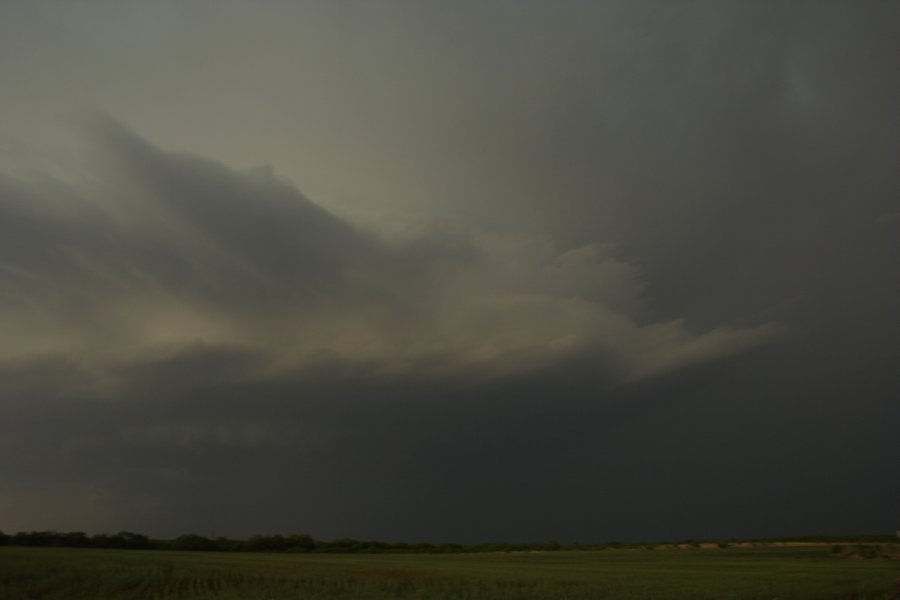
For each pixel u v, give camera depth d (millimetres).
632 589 48031
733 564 85000
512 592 47062
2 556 77188
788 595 43438
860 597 43594
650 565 85188
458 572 70250
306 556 123750
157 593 48531
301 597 45688
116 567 64500
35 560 70625
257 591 49688
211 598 45406
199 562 80688
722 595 43688
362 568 76750
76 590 48906
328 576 63125
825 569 69812
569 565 87188
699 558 104812
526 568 79375
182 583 55844
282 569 71750
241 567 74000
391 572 69500
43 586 49812
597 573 67938
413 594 47219
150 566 68438
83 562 69625
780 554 108812
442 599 44031
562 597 43719
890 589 46438
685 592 45625
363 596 46000
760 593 44438
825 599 42531
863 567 73688
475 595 45656
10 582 51094
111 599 44750
